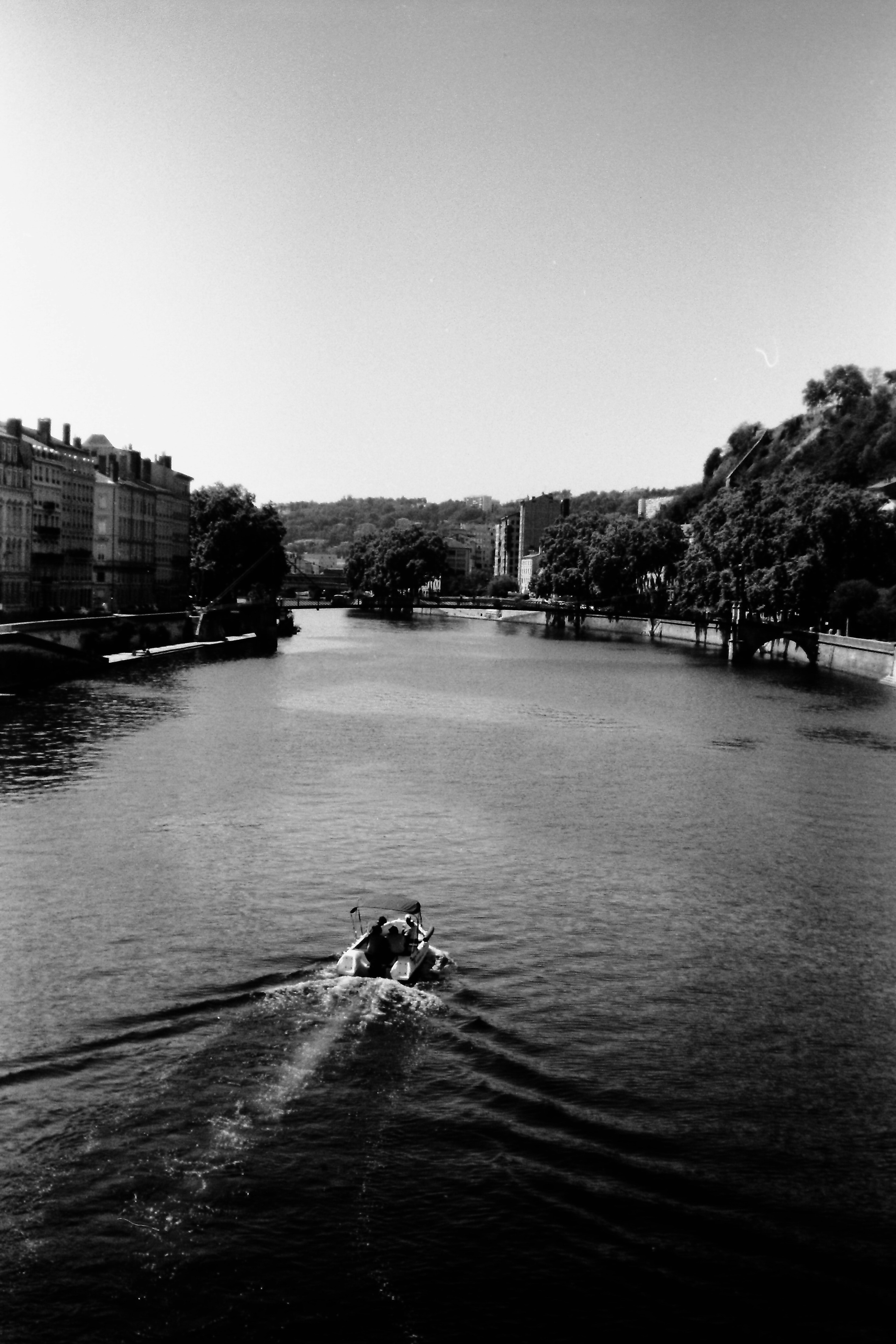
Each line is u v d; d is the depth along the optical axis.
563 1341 23.23
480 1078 32.41
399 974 38.38
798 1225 26.66
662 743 90.94
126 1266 24.78
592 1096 31.77
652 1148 29.38
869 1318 23.98
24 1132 29.20
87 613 163.75
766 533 182.75
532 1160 28.66
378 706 113.00
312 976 38.84
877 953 42.91
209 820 59.94
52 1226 25.86
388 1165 28.27
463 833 58.75
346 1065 32.88
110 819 59.66
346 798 66.56
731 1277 24.94
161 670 143.75
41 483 161.25
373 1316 23.73
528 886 49.81
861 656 155.38
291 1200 26.91
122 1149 28.59
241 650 184.38
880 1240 26.25
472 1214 26.58
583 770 77.81
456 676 148.75
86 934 42.56
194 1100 30.83
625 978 39.84
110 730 89.81
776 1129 30.47
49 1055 33.00
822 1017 37.28
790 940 44.00
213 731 91.62
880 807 66.88
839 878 52.12
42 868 50.91
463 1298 24.20
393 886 49.25
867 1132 30.50
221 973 38.97
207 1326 23.39
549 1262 25.20
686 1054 34.38
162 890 47.84
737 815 64.31
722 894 49.47
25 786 67.38
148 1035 34.34
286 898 47.12
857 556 175.12
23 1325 23.27
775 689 135.88
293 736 90.06
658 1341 23.30
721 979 40.03
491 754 83.81
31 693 113.56
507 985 38.84
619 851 55.94
